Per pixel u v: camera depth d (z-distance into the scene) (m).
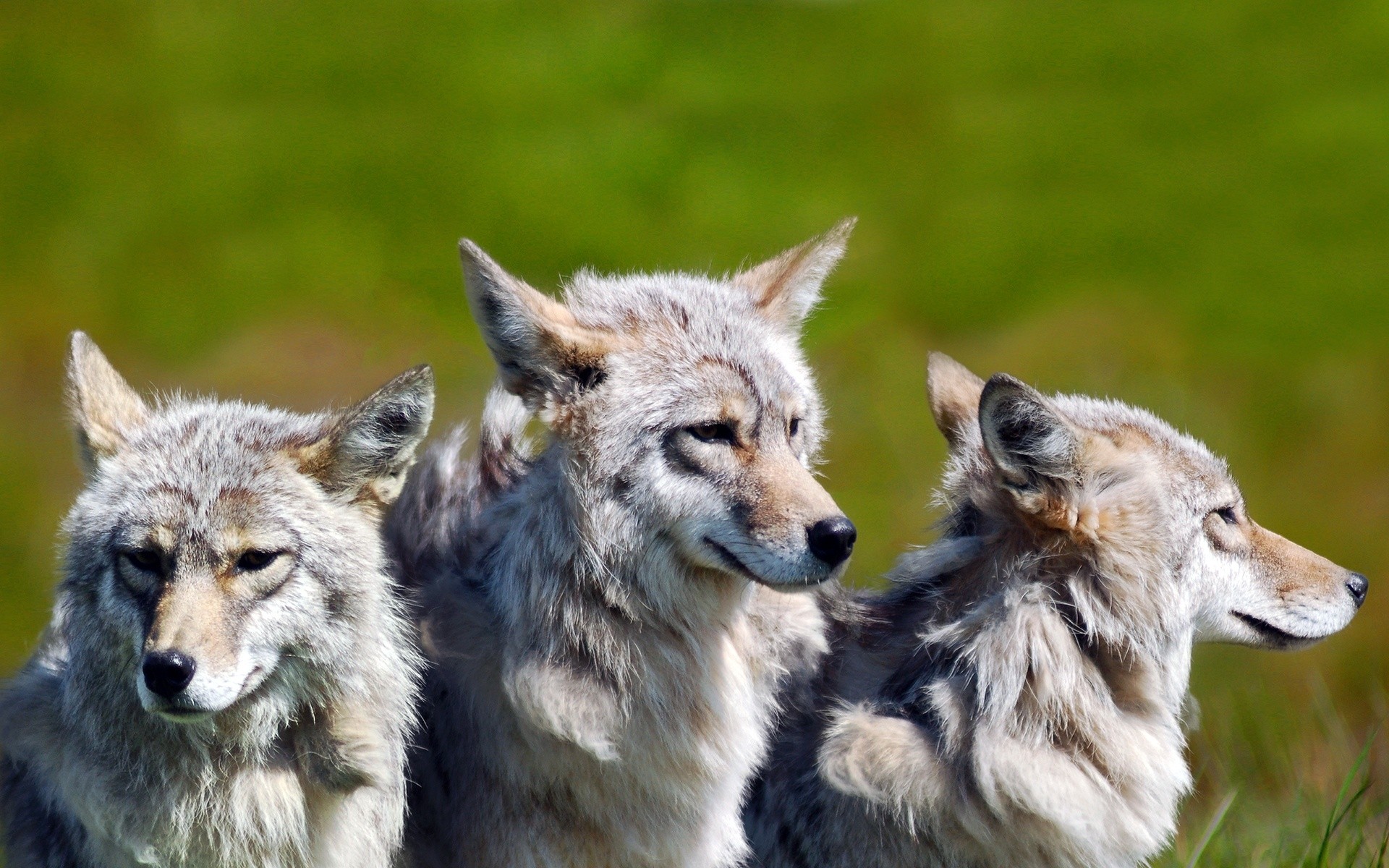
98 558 8.31
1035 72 69.44
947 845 9.18
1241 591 9.80
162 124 61.56
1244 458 36.62
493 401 10.42
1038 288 47.75
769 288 10.32
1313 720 14.98
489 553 9.68
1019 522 9.52
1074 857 9.11
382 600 8.81
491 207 53.28
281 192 55.28
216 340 42.84
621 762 9.00
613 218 51.38
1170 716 9.59
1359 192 54.59
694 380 9.10
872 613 10.27
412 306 44.75
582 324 9.43
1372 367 40.38
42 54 68.81
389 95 65.44
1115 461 9.38
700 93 66.62
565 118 62.78
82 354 9.05
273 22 74.75
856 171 58.12
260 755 8.37
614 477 9.00
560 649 8.97
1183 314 45.00
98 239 50.53
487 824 9.20
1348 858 10.65
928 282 47.16
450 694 9.40
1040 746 9.09
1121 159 58.72
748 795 10.17
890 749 9.13
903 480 31.30
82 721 8.31
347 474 8.74
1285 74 66.94
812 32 75.31
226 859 8.37
